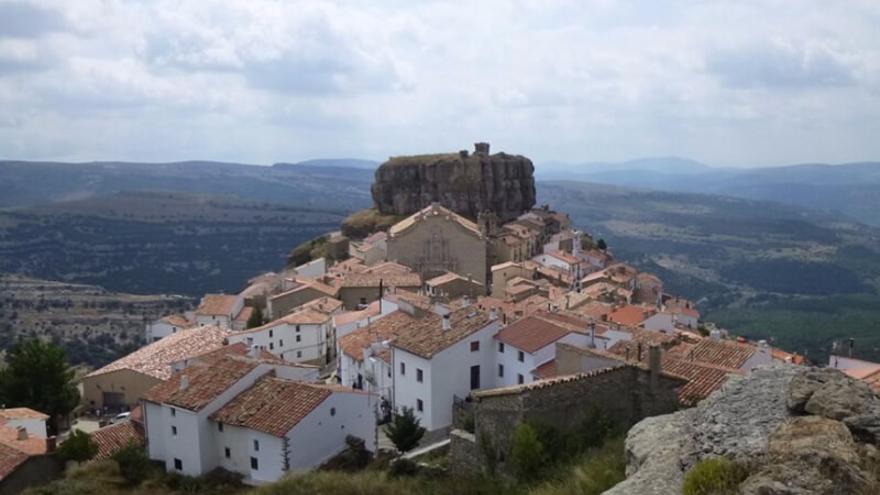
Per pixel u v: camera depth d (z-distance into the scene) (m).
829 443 18.09
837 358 58.72
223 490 53.38
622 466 26.89
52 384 83.44
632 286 150.50
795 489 16.41
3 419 66.56
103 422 86.25
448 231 149.38
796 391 21.97
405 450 54.66
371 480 45.75
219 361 64.69
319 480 46.34
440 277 132.62
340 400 56.56
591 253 189.75
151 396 60.94
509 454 33.94
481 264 150.75
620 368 35.88
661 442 24.42
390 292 105.25
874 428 19.52
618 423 35.38
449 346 58.88
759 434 21.09
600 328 63.91
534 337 58.16
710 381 36.75
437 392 58.44
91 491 52.41
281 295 125.19
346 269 149.12
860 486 16.66
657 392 35.44
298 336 105.81
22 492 51.97
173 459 59.25
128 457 57.56
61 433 83.00
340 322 96.12
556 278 139.88
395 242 149.75
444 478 42.06
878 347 190.75
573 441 33.50
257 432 54.28
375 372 68.50
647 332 63.84
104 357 183.88
